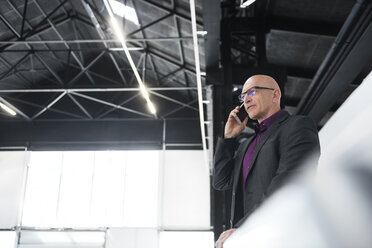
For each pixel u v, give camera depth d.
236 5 7.34
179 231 14.01
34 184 14.62
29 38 12.08
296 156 1.00
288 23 6.68
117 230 14.14
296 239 0.28
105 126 15.15
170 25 9.73
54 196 14.52
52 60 14.15
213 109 6.52
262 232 0.41
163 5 8.98
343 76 6.09
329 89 6.59
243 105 1.43
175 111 14.48
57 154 14.95
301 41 6.88
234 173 1.39
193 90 13.89
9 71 12.35
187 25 9.20
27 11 11.26
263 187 1.14
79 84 15.19
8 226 14.13
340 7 6.04
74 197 14.53
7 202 14.38
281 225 0.33
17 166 14.77
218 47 6.42
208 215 14.16
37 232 14.16
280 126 1.20
